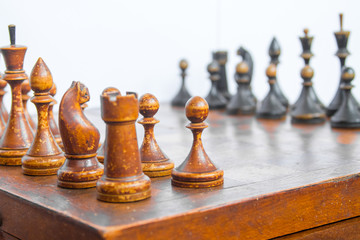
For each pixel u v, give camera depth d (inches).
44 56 33.8
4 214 17.2
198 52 41.4
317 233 16.7
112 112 15.5
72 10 34.6
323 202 17.1
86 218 14.7
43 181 17.8
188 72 41.1
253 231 15.9
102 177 16.0
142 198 15.8
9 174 18.6
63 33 34.4
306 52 27.7
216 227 15.3
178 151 21.3
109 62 36.8
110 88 18.5
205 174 16.7
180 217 14.8
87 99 17.1
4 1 31.8
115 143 15.7
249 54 32.8
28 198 16.3
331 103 28.5
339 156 20.2
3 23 31.9
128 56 37.7
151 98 18.1
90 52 35.8
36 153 18.5
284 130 25.3
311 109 27.0
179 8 39.9
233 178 17.6
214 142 22.9
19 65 19.7
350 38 39.6
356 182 17.7
